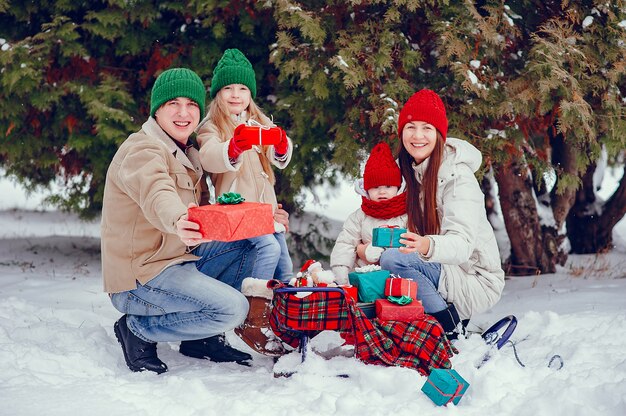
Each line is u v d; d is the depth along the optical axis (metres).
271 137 3.47
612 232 8.17
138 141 3.33
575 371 3.22
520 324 4.21
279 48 5.43
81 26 5.91
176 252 3.35
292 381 3.12
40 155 6.50
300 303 3.25
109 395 2.92
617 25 5.21
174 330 3.38
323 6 5.55
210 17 5.90
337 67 5.39
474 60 5.28
